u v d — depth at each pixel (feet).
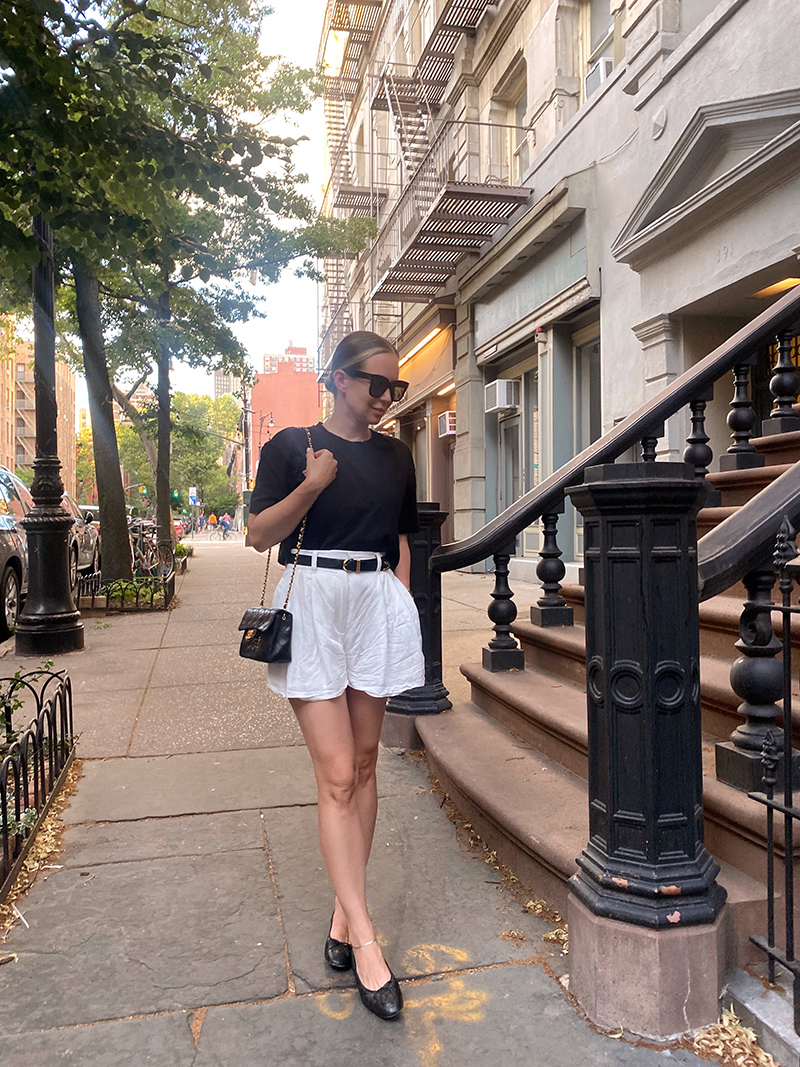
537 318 36.91
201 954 7.85
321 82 41.65
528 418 42.55
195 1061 6.30
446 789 11.93
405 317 58.39
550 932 8.09
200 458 234.99
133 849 10.30
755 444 15.60
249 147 14.37
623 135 29.30
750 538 7.48
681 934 6.43
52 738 12.22
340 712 7.23
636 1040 6.44
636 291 28.66
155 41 13.52
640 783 6.69
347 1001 7.07
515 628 15.26
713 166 22.93
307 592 7.09
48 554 23.97
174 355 49.32
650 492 6.46
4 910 8.70
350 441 7.45
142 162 14.30
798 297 14.23
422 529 14.23
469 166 45.01
